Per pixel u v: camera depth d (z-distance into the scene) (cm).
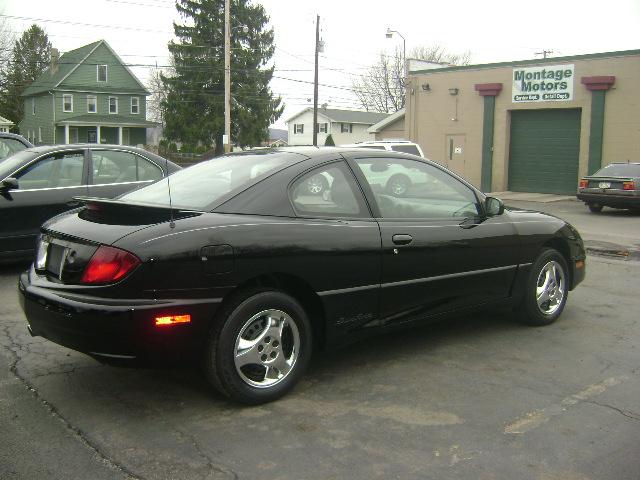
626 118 2073
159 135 6278
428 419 381
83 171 786
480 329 572
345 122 6444
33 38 6994
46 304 369
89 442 346
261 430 363
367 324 445
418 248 462
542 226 570
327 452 338
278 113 5144
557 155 2289
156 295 355
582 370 469
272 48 5041
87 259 362
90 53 5219
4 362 468
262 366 397
